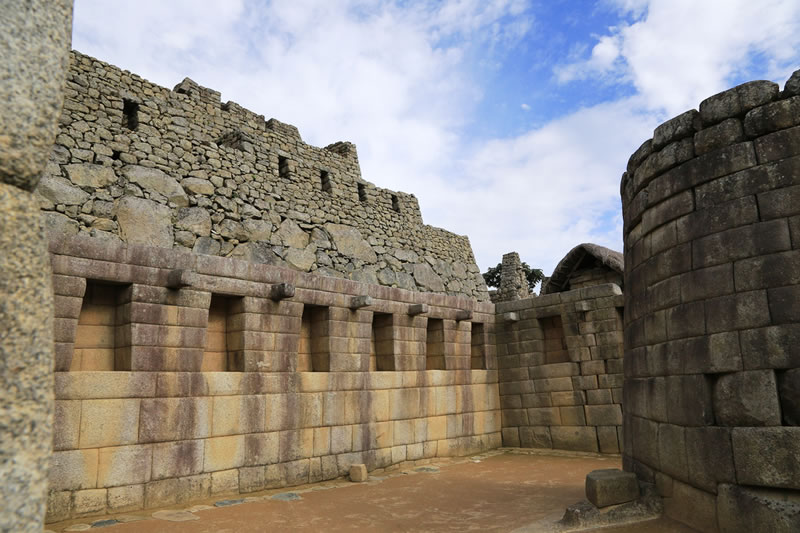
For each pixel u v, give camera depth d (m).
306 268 17.25
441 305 16.41
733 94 6.85
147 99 14.74
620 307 16.00
